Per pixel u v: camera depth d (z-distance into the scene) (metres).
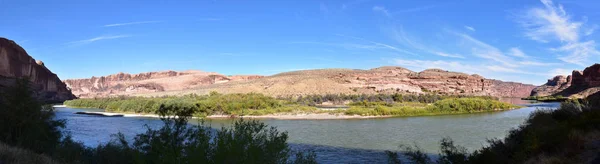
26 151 12.48
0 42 133.38
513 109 83.56
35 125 18.17
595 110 16.06
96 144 28.09
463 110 72.75
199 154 9.57
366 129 41.25
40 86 162.62
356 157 23.91
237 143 9.65
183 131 12.38
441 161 15.30
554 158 12.30
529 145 14.41
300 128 43.00
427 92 197.25
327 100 122.81
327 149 27.17
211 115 66.94
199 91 145.75
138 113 73.06
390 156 17.06
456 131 37.66
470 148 26.38
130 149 14.58
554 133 14.49
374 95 137.38
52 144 18.67
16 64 143.50
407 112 66.75
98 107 106.69
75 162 14.88
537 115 20.78
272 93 135.75
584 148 12.35
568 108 19.52
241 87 142.50
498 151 15.52
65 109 96.75
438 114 67.00
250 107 73.69
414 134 35.88
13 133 17.62
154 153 11.35
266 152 10.14
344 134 36.62
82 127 43.16
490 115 62.66
